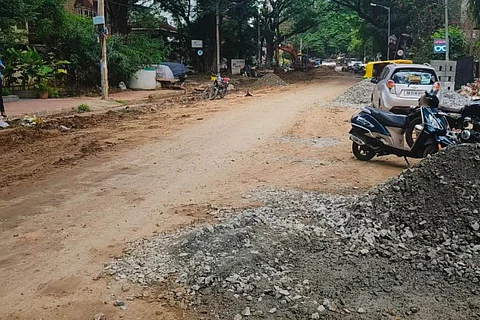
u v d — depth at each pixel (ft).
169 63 124.26
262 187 24.97
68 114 59.06
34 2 78.43
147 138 40.68
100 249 17.10
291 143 38.34
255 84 123.44
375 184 25.91
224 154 34.01
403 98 48.16
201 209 21.38
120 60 96.32
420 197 17.78
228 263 14.94
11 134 41.91
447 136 28.94
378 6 164.14
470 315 12.64
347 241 16.93
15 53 73.51
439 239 16.25
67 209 21.72
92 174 28.32
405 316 12.67
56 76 87.20
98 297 13.85
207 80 141.38
